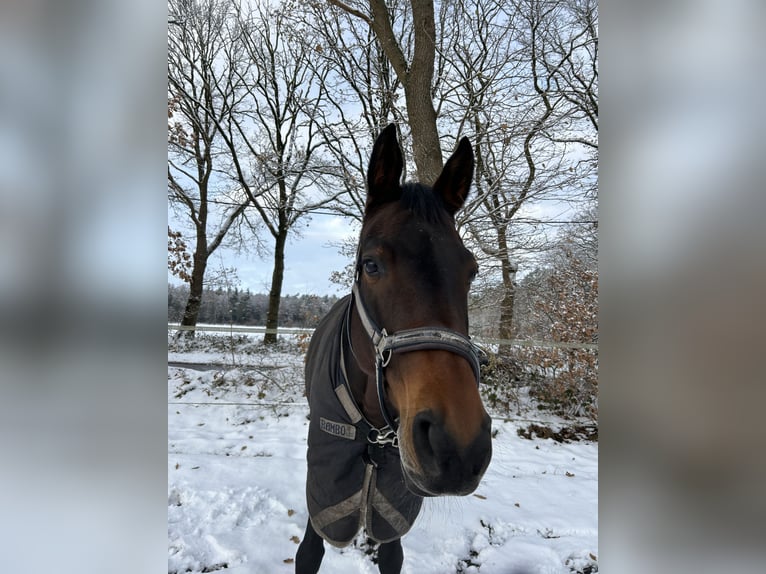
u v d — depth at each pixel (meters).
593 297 6.25
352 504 1.70
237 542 2.76
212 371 7.06
